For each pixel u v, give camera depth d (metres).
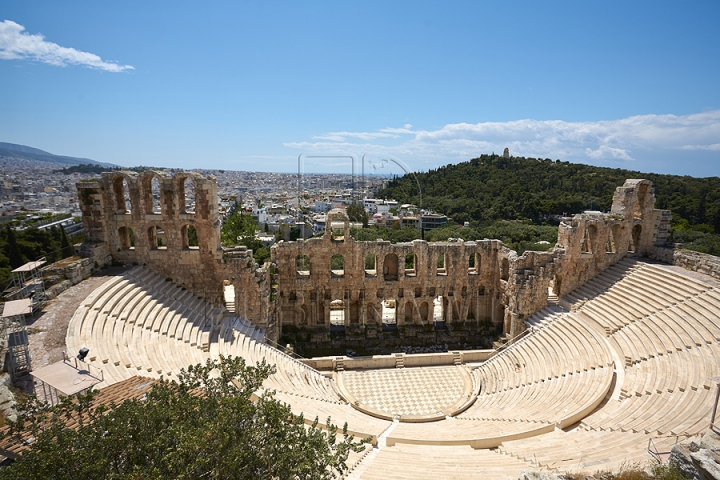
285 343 46.50
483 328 50.78
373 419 32.34
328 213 46.91
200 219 41.09
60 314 29.84
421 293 49.84
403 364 43.34
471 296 50.72
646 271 43.41
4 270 49.34
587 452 21.16
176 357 31.00
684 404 25.06
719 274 38.31
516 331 45.75
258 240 84.81
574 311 43.28
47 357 25.19
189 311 38.94
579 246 46.41
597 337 37.31
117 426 13.36
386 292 49.06
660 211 47.59
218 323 40.28
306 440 14.86
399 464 22.22
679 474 14.55
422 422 33.41
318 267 47.75
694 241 55.97
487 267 50.28
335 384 39.38
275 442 14.59
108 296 33.62
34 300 30.80
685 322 33.28
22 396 21.72
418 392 38.44
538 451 22.86
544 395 33.00
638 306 38.75
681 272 40.62
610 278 45.69
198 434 12.77
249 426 14.65
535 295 45.34
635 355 33.41
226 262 42.03
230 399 14.83
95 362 25.56
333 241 47.50
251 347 38.41
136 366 27.16
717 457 13.82
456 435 27.72
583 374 33.72
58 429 13.49
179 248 41.81
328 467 21.72
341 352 46.72
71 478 12.14
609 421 26.34
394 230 95.69
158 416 14.03
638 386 29.59
